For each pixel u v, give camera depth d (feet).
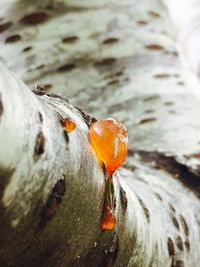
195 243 0.42
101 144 0.28
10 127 0.21
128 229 0.31
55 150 0.24
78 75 0.60
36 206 0.23
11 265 0.23
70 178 0.25
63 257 0.25
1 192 0.21
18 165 0.21
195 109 0.59
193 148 0.52
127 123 0.56
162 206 0.42
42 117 0.24
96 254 0.28
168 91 0.60
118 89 0.59
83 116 0.31
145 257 0.34
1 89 0.21
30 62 0.61
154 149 0.52
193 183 0.49
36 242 0.23
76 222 0.25
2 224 0.21
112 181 0.29
